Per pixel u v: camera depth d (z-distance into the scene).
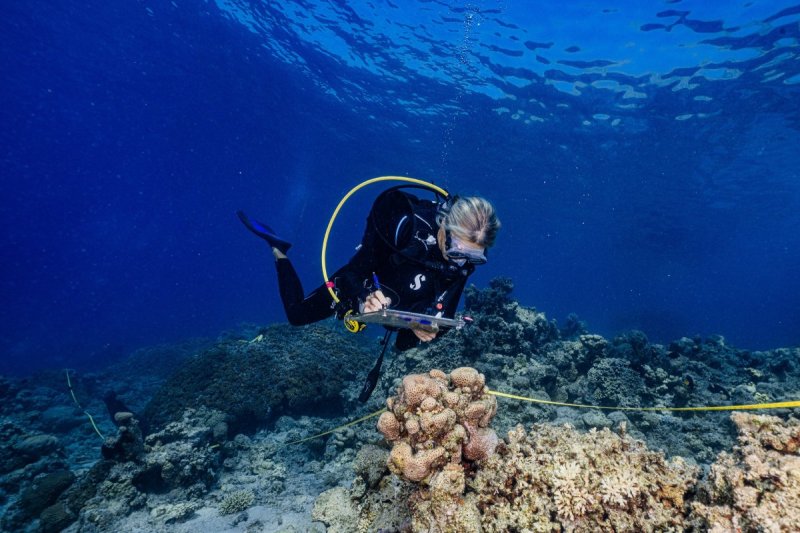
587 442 2.61
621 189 33.53
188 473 6.32
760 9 13.45
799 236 46.94
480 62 19.89
